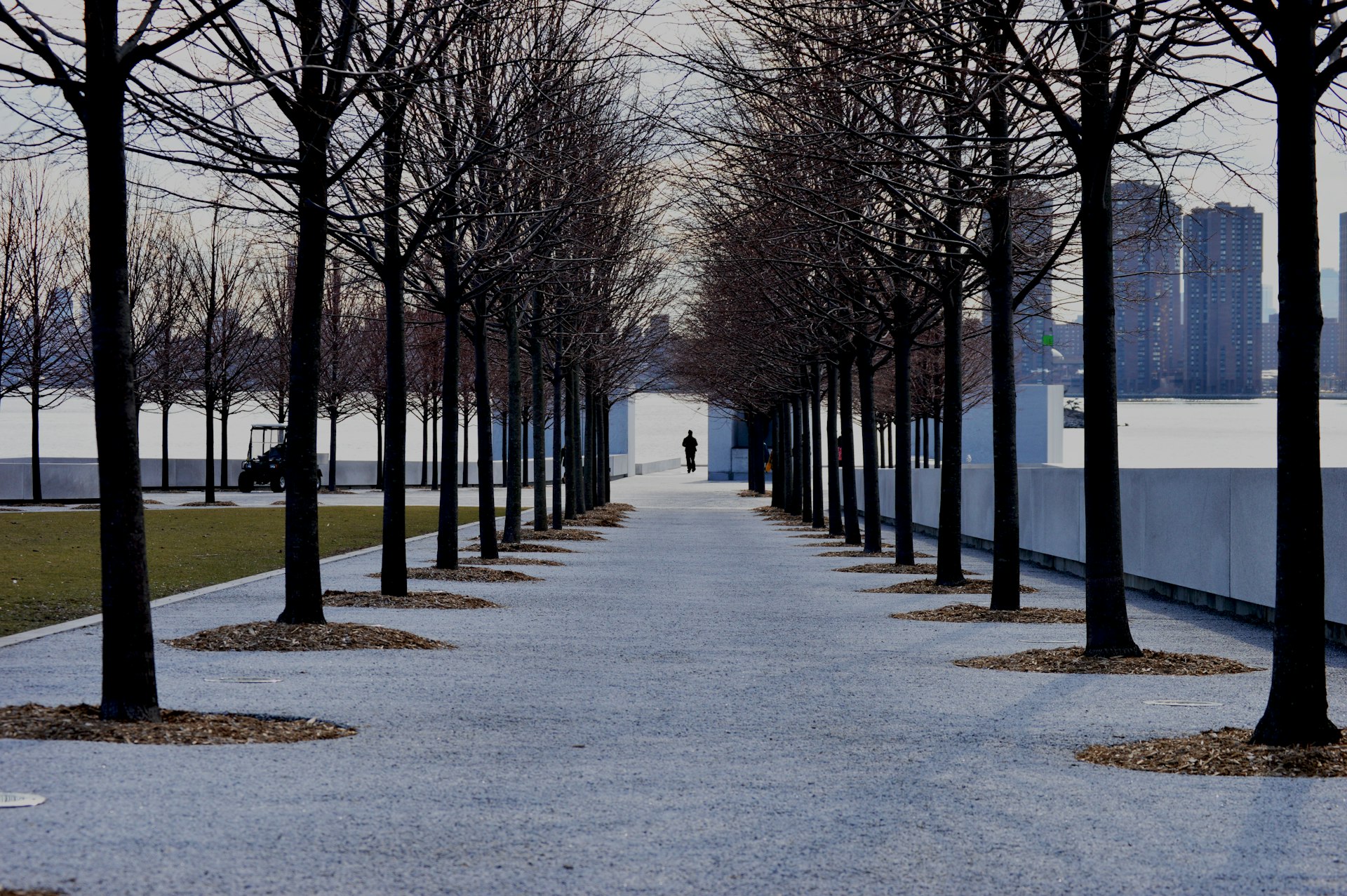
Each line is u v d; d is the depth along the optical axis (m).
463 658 12.62
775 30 15.16
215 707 9.66
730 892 5.61
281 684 10.77
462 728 9.20
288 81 12.39
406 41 12.71
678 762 8.23
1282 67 9.00
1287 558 8.77
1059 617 16.45
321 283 13.81
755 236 20.86
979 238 17.73
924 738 9.07
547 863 5.98
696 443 102.75
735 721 9.67
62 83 9.20
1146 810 7.09
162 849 6.02
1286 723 8.70
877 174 15.16
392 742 8.66
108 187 9.17
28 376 47.41
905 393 23.72
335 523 36.19
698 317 45.03
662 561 25.80
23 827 6.32
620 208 29.62
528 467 83.06
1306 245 8.88
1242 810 7.09
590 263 23.72
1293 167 8.91
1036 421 66.50
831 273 21.70
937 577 20.53
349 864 5.89
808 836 6.50
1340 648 14.22
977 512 31.94
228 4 9.66
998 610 16.88
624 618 16.36
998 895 5.61
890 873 5.90
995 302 16.83
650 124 35.56
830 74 13.62
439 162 16.33
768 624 15.98
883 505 45.56
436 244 19.77
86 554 24.17
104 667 9.10
